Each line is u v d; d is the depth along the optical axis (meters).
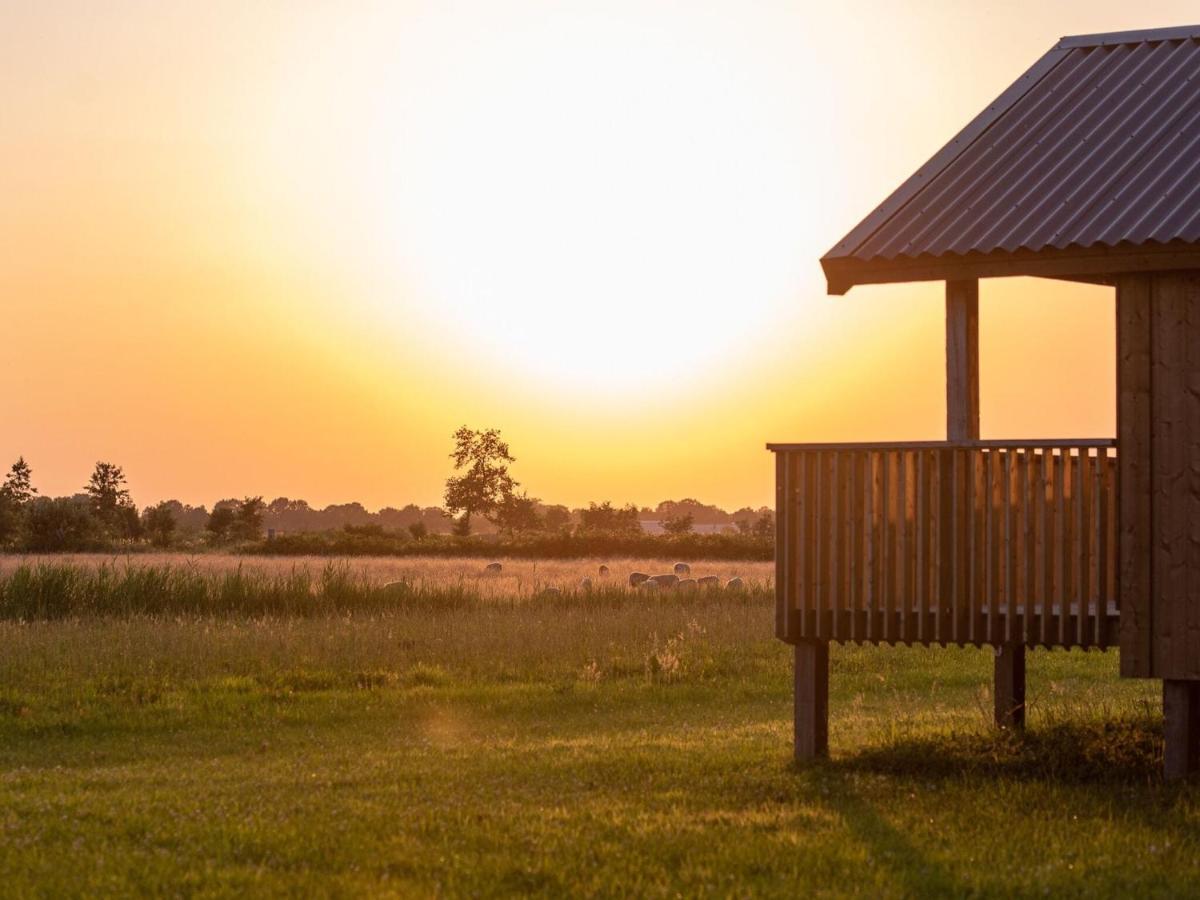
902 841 8.06
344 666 18.09
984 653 20.92
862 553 10.82
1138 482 9.90
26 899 6.81
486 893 6.93
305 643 19.23
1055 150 11.22
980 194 10.86
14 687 15.97
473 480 110.88
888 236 10.55
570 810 9.02
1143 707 12.81
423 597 26.19
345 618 22.91
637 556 67.06
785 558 11.05
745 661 19.44
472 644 19.86
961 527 10.51
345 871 7.33
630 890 7.01
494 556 67.00
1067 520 10.27
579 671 18.34
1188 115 11.21
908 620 10.61
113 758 12.85
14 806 9.27
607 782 10.27
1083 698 15.71
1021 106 12.12
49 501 68.62
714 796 9.57
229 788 10.16
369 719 15.41
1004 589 10.38
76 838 8.09
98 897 6.84
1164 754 9.95
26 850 7.82
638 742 12.75
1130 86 11.99
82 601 23.62
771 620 23.20
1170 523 9.80
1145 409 9.90
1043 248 9.66
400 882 7.09
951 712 14.72
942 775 10.31
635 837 8.10
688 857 7.61
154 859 7.60
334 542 67.31
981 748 11.11
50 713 14.93
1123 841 7.96
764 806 9.10
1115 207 10.03
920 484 10.58
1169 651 9.74
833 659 20.05
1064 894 6.93
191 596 24.52
